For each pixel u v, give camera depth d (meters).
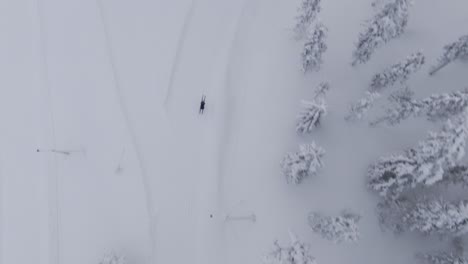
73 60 27.75
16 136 25.69
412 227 20.55
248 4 29.50
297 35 27.34
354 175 24.38
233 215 24.03
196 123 26.48
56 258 23.34
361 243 23.17
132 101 26.84
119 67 27.69
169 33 28.84
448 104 19.25
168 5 29.62
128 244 23.56
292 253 18.05
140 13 29.33
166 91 27.08
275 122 26.12
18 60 27.61
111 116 26.28
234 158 25.58
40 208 24.14
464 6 27.94
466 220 18.11
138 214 24.11
